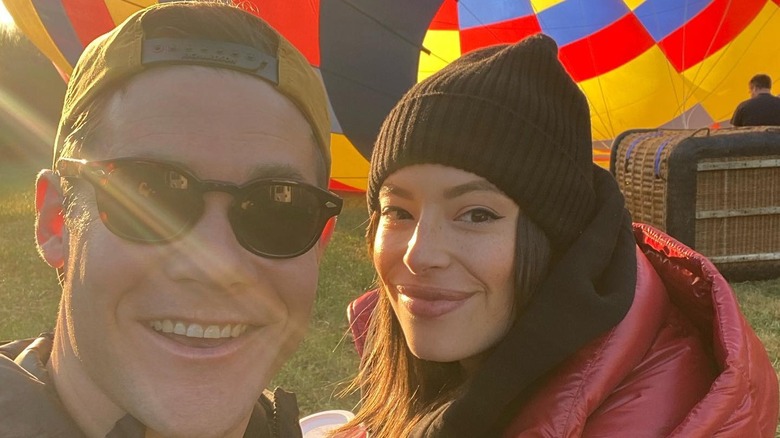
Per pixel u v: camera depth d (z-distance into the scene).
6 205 3.78
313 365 1.55
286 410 0.52
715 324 0.61
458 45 3.71
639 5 3.69
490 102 0.61
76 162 0.35
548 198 0.62
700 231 2.23
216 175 0.36
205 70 0.36
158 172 0.35
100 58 0.37
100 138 0.36
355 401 1.39
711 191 2.23
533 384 0.63
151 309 0.35
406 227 0.65
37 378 0.38
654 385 0.58
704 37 3.80
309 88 0.40
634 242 0.66
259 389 0.38
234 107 0.36
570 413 0.56
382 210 0.68
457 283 0.62
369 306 1.01
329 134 0.43
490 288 0.62
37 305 1.99
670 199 2.21
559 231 0.64
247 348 0.38
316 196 0.39
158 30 0.36
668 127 4.11
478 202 0.61
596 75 3.93
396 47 2.85
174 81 0.36
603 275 0.63
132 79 0.36
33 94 5.96
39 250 0.40
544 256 0.64
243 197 0.36
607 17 3.71
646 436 0.55
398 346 0.75
